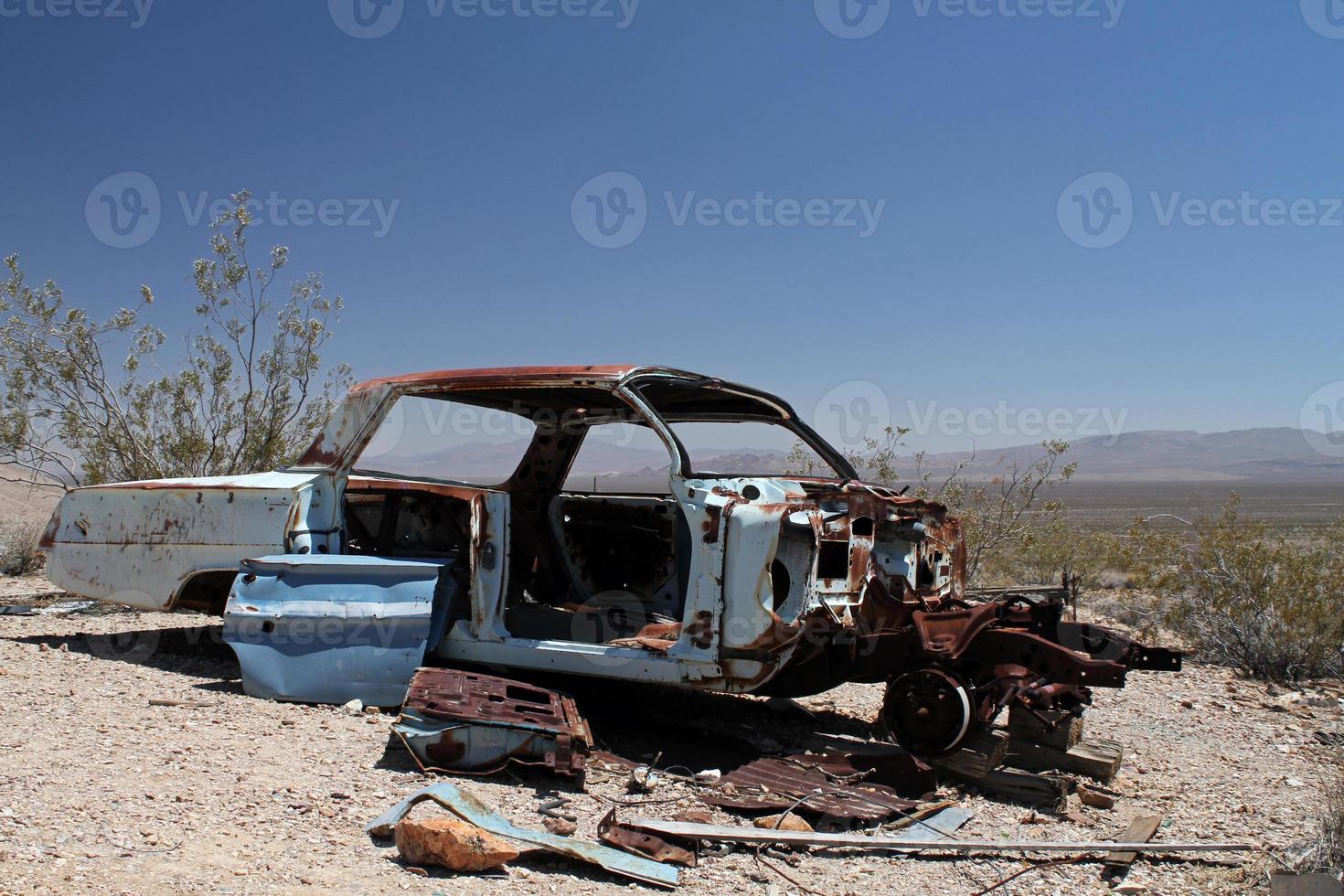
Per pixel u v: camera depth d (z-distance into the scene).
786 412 6.69
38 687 5.60
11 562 11.95
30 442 11.19
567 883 3.55
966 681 5.19
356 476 6.17
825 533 5.03
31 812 3.63
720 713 6.37
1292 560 9.47
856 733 6.26
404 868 3.52
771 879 3.76
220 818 3.79
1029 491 12.57
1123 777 5.55
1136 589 13.20
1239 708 7.67
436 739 4.59
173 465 11.24
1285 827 4.79
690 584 5.11
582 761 4.66
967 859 4.12
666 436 5.29
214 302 11.49
